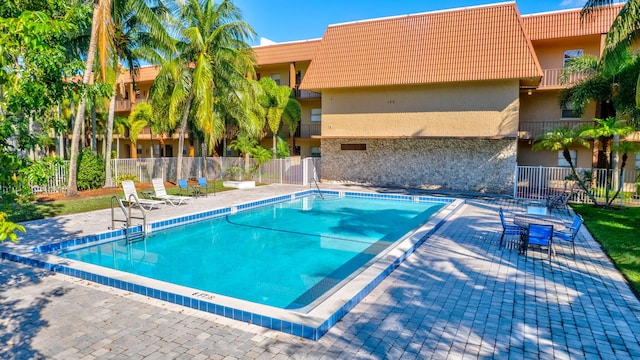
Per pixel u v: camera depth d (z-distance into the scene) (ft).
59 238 31.94
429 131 69.31
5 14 14.35
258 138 90.43
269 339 15.74
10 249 27.91
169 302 19.48
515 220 30.35
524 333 16.30
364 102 74.23
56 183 57.16
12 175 12.05
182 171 79.20
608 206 48.42
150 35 62.95
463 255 28.04
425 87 69.21
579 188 53.88
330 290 24.90
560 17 69.87
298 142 99.09
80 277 22.91
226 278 27.25
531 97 75.82
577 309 18.70
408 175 73.31
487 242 31.91
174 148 120.57
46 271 24.07
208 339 15.71
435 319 17.57
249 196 59.47
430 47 68.44
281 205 57.88
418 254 28.30
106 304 19.17
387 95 72.23
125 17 60.64
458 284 22.11
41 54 13.66
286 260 31.55
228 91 67.92
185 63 65.21
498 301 19.65
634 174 68.69
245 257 32.30
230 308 17.67
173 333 16.20
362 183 77.05
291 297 23.72
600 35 67.15
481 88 65.41
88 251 32.42
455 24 68.44
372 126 73.77
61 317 17.66
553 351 14.92
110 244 34.24
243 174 80.18
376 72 70.38
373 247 35.45
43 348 14.96
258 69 102.68
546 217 31.27
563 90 66.23
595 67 57.98
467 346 15.21
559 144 51.19
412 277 23.30
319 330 15.78
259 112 78.95
